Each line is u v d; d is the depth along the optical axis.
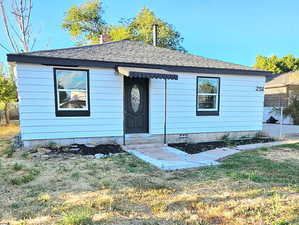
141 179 4.00
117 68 7.05
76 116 6.87
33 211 2.73
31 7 20.28
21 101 6.22
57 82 6.59
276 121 17.34
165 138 7.70
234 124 9.12
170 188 3.55
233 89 8.98
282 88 17.27
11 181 3.81
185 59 8.88
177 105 8.15
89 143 7.07
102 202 2.99
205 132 8.64
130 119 7.84
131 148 6.86
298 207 2.82
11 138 8.88
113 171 4.47
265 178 4.02
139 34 24.88
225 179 3.99
